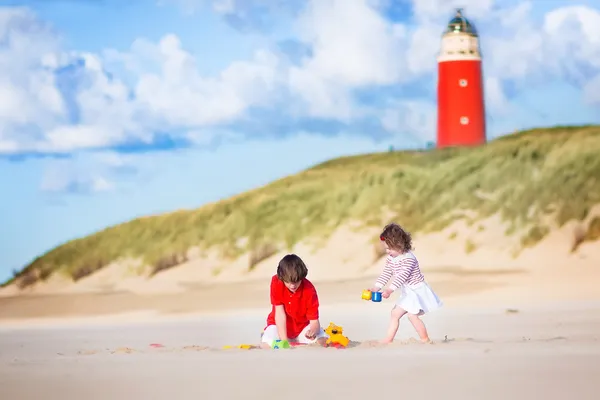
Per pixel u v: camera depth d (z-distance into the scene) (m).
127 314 22.95
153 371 5.62
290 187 35.28
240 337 12.26
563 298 19.17
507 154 31.03
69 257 34.62
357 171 35.75
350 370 5.38
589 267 23.30
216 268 30.72
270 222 32.50
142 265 32.53
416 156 36.28
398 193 31.30
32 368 6.04
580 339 7.84
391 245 8.60
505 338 8.76
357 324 13.76
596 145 30.08
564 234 25.39
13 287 33.31
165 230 34.62
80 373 5.63
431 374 5.12
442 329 11.56
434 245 27.03
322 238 30.05
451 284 22.52
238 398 4.45
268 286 26.28
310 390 4.63
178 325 16.36
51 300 27.45
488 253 25.67
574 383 4.71
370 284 24.23
